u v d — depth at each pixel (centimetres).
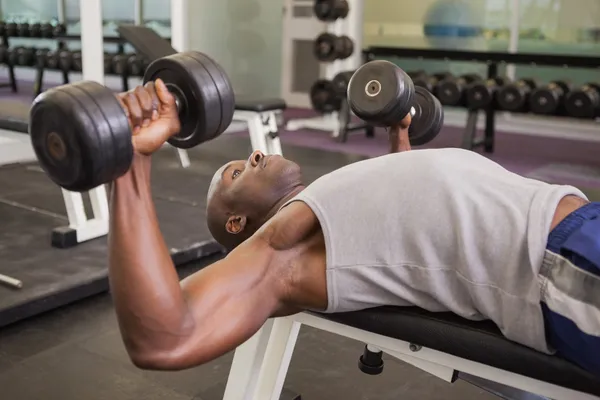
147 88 89
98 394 168
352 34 603
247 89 677
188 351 88
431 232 98
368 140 532
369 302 105
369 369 158
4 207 305
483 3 612
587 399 97
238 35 655
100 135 77
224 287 94
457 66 636
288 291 102
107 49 716
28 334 198
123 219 84
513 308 94
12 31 679
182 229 273
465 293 99
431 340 104
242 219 118
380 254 100
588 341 89
